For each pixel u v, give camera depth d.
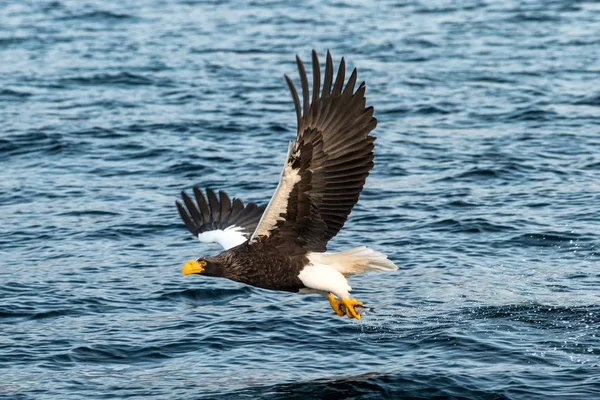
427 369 11.73
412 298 14.06
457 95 26.03
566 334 12.73
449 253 15.78
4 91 27.00
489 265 15.27
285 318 13.40
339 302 10.26
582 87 26.56
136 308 13.90
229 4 40.53
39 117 24.42
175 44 33.09
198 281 14.79
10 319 13.52
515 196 18.41
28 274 15.14
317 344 12.61
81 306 13.92
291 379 11.58
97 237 16.81
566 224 16.84
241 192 18.97
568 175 19.61
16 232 17.08
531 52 30.94
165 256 15.93
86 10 39.22
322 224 9.76
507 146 21.58
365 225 17.08
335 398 11.06
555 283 14.50
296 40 33.25
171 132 23.20
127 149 21.91
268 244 9.95
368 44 32.34
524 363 11.86
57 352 12.44
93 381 11.64
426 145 21.81
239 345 12.62
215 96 26.55
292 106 25.50
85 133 23.09
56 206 18.41
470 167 20.11
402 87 26.91
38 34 34.69
